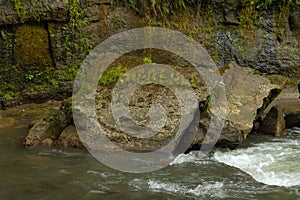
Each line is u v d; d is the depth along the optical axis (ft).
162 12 36.11
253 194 16.33
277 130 24.52
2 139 23.26
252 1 36.78
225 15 37.04
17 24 31.42
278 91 24.93
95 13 34.19
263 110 24.81
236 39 36.88
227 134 21.89
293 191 16.61
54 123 22.61
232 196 16.16
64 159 20.12
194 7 36.83
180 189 16.81
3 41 31.35
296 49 36.86
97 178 17.93
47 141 22.00
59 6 32.14
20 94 31.89
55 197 16.12
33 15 31.53
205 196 16.19
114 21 34.88
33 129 22.29
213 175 18.26
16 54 31.76
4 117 28.14
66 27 33.09
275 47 36.88
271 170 18.93
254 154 21.15
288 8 37.04
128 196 16.19
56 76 32.89
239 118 22.29
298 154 21.15
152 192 16.56
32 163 19.57
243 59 36.63
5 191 16.62
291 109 28.14
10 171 18.62
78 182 17.48
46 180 17.70
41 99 32.48
